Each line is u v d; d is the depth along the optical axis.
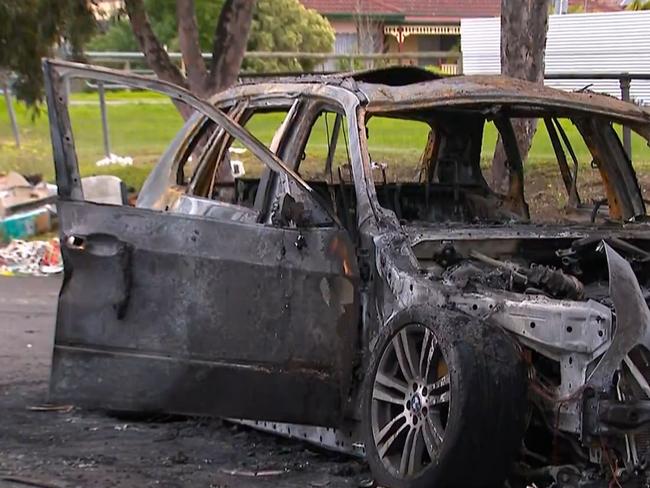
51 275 15.44
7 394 8.73
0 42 15.59
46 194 18.02
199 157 7.66
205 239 6.23
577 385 5.05
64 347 6.28
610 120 7.59
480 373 5.13
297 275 6.07
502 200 7.91
